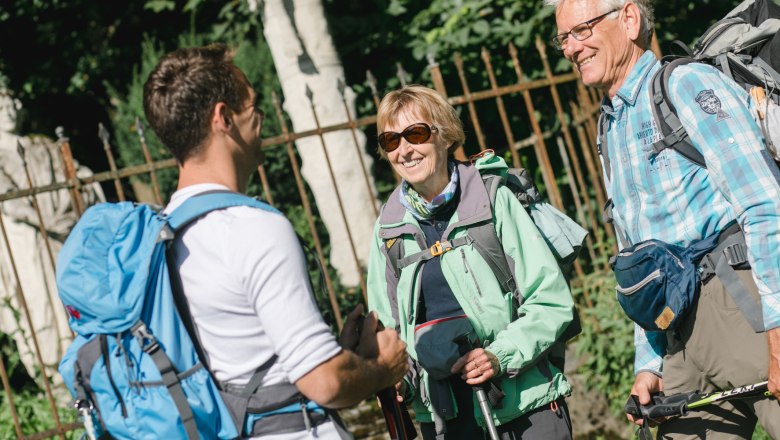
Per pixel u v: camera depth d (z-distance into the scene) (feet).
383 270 9.53
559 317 8.80
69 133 33.35
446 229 9.11
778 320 7.45
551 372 8.99
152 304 5.99
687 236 8.13
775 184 7.59
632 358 16.31
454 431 9.10
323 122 21.07
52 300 21.52
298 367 5.81
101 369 6.03
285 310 5.84
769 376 7.57
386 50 26.37
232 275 5.92
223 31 28.96
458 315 8.92
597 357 16.35
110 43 32.07
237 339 6.01
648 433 8.71
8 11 31.32
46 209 21.24
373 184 21.52
